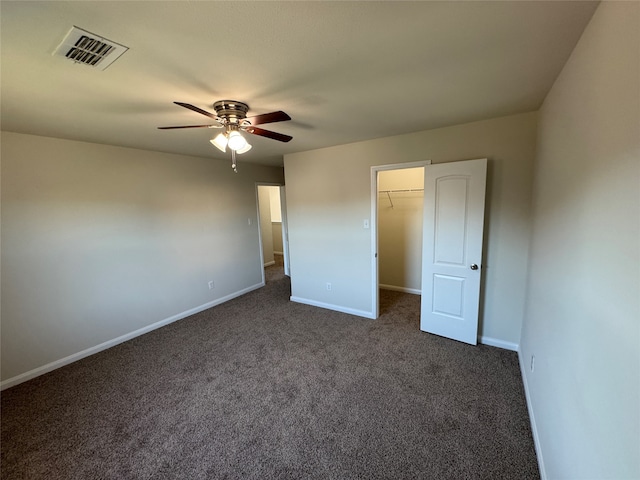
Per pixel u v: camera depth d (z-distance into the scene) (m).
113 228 3.19
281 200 5.90
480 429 1.89
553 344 1.51
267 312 4.05
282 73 1.53
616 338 0.82
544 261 1.83
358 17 1.08
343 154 3.56
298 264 4.30
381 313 3.87
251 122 1.93
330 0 0.97
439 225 2.96
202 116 2.17
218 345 3.15
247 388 2.39
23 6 0.95
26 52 1.24
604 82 0.97
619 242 0.82
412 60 1.44
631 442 0.71
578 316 1.15
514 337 2.80
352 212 3.64
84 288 2.98
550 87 1.82
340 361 2.74
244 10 1.01
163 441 1.89
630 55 0.77
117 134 2.65
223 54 1.32
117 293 3.26
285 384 2.43
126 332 3.35
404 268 4.70
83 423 2.06
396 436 1.86
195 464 1.72
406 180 4.46
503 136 2.57
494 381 2.35
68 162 2.83
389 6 1.02
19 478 1.66
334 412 2.09
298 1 0.97
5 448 1.86
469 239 2.79
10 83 1.54
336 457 1.73
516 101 2.11
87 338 3.02
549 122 1.88
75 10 0.98
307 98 1.91
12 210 2.52
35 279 2.66
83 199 2.95
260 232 5.21
